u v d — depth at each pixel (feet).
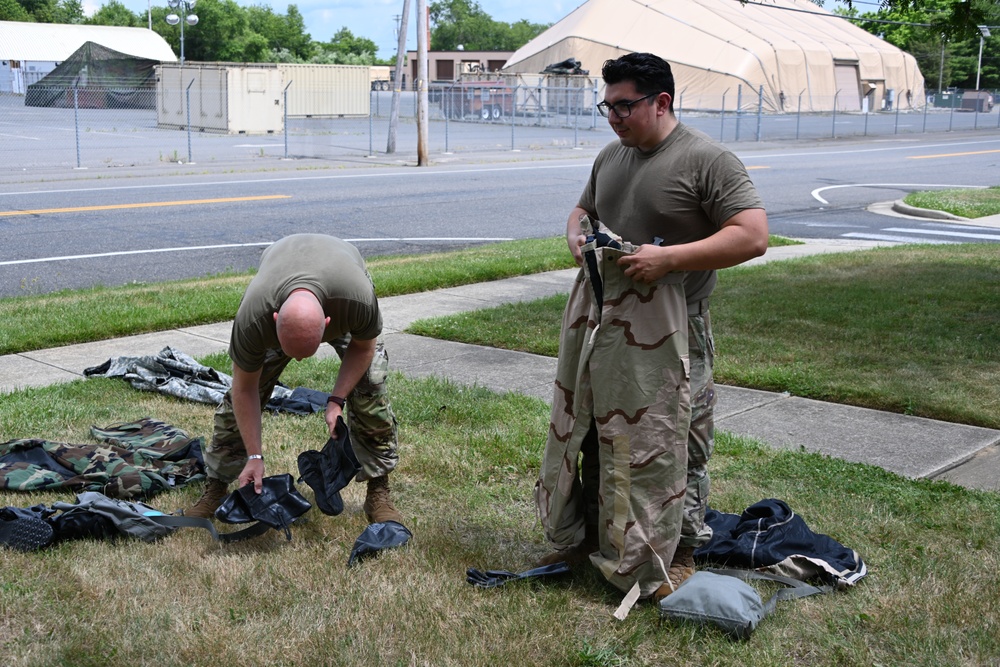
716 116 168.55
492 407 19.11
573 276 35.04
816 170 83.71
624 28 212.64
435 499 14.94
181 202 54.19
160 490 15.10
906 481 15.31
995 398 19.49
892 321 26.03
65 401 19.30
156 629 10.84
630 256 10.70
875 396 19.75
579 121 154.10
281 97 113.50
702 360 11.51
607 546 11.66
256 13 313.53
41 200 53.62
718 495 14.82
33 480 14.88
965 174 81.15
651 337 11.07
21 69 184.24
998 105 260.01
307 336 10.93
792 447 17.33
